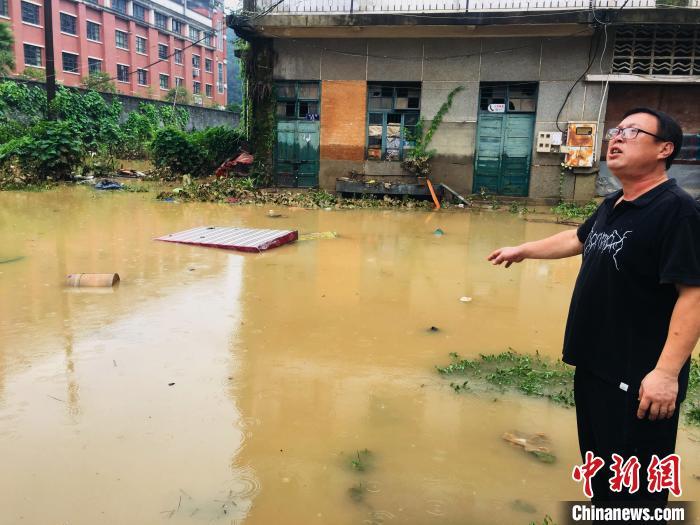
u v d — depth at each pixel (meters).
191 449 2.98
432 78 14.77
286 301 5.59
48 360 4.04
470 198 14.88
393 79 14.95
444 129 14.92
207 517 2.46
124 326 4.76
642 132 2.00
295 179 15.90
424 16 13.53
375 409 3.47
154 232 8.96
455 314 5.36
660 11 12.81
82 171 17.31
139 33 41.16
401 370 4.05
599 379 2.14
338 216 11.63
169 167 17.94
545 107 14.32
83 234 8.62
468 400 3.62
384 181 15.35
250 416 3.34
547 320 5.25
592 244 2.18
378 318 5.18
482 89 14.80
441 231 9.90
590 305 2.15
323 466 2.86
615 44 13.79
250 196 13.70
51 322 4.81
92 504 2.52
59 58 34.72
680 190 1.97
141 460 2.86
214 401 3.51
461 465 2.90
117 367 3.96
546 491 2.70
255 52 15.40
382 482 2.74
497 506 2.58
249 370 3.98
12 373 3.82
